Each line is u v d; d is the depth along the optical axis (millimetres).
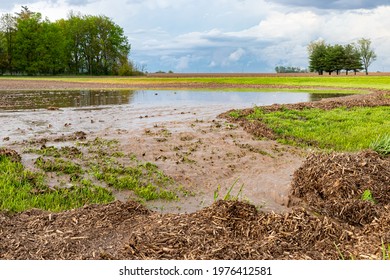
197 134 12086
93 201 7113
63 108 19281
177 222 5316
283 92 34250
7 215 5891
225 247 4684
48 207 6727
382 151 9359
